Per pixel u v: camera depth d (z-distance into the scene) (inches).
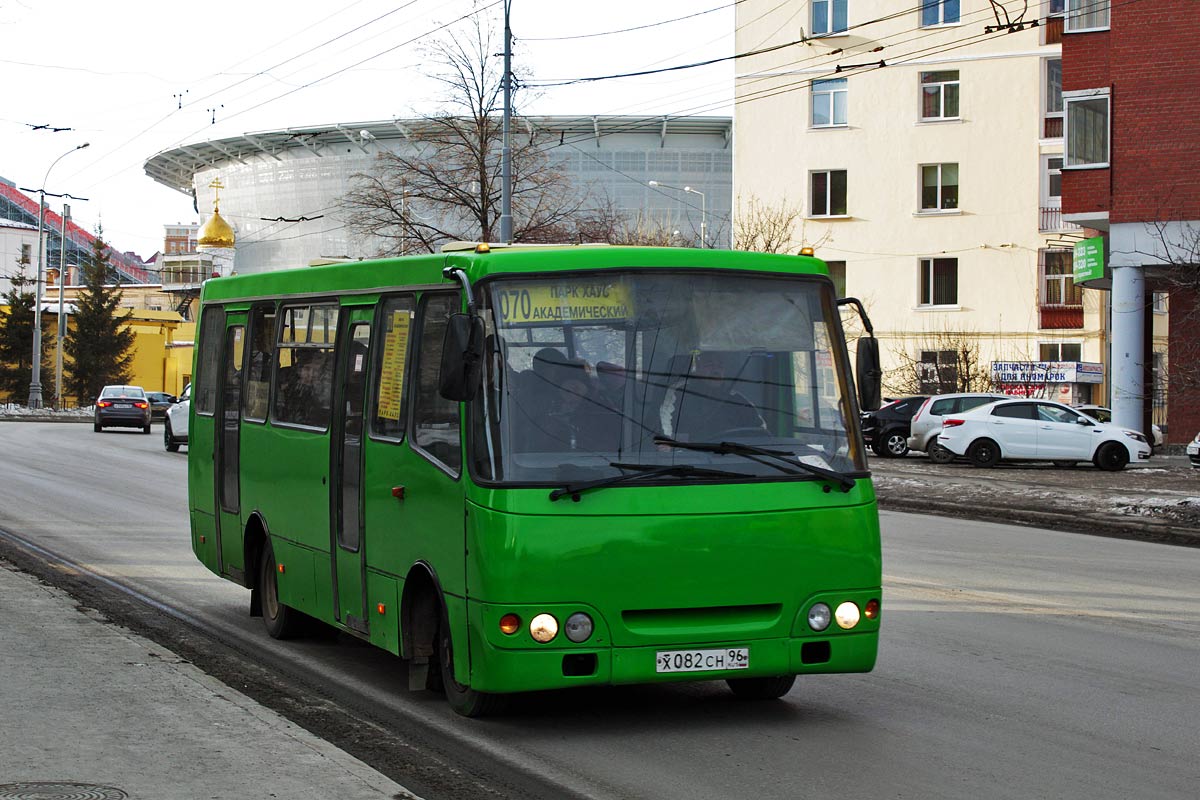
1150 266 1268.5
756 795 245.3
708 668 282.5
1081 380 1924.2
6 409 2586.1
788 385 300.8
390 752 275.6
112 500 847.7
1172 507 811.4
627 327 294.0
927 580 536.4
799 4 2110.0
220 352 462.3
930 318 2075.5
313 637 417.7
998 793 246.1
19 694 297.1
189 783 231.0
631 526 279.7
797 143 2122.3
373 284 349.1
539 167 1710.1
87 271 3373.5
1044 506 861.8
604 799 243.3
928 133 2069.4
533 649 274.8
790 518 289.4
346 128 3339.1
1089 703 320.5
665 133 3038.9
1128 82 1270.9
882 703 321.4
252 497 424.2
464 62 1636.3
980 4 2036.2
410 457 315.3
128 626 427.2
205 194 3826.3
